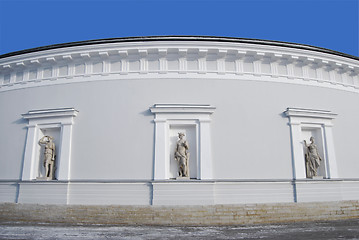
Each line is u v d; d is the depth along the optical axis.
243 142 12.27
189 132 12.43
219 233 9.01
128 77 12.84
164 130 12.02
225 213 11.21
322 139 13.20
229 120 12.42
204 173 11.62
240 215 11.29
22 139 13.23
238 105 12.64
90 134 12.44
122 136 12.25
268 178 12.06
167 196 11.25
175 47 12.61
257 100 12.85
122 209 11.28
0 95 14.26
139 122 12.32
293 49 13.15
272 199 11.81
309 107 13.43
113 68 13.10
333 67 14.19
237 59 13.16
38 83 13.67
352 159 13.55
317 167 12.80
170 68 12.89
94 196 11.64
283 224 10.92
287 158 12.45
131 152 12.02
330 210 12.19
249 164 12.08
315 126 13.25
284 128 12.80
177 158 11.77
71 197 11.75
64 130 12.55
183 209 11.11
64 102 13.09
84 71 13.28
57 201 11.76
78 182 11.83
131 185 11.61
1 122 13.80
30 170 12.52
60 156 12.27
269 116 12.78
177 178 11.47
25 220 11.80
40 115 12.95
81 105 12.85
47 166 12.30
